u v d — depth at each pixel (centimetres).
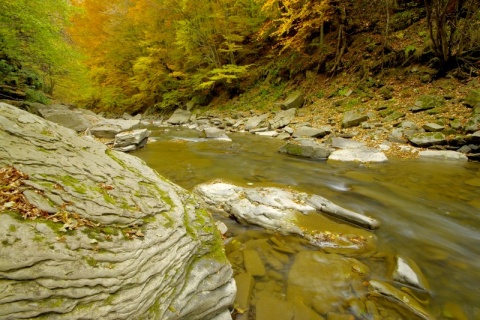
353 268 350
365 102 1320
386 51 1432
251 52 2322
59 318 179
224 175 738
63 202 255
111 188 313
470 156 797
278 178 718
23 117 345
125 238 251
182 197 380
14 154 285
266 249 393
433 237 433
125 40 2559
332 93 1526
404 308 285
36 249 199
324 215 493
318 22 1620
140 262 236
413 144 920
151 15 2208
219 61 2220
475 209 523
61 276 194
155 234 272
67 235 223
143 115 2930
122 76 2809
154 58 2361
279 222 452
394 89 1282
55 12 1172
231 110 2062
